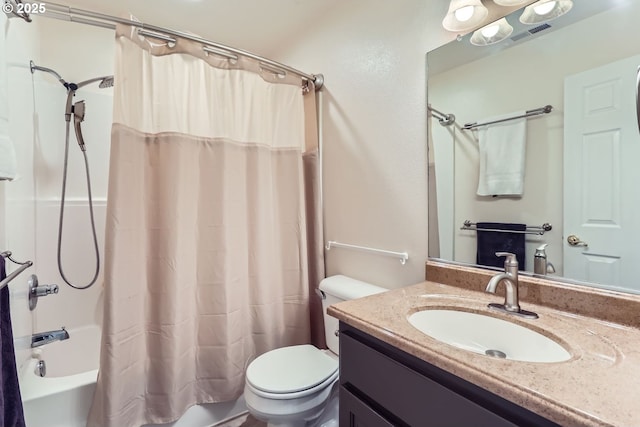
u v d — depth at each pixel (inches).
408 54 55.1
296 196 71.6
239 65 63.6
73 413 48.9
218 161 60.7
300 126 73.5
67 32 74.5
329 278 67.2
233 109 62.8
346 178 68.3
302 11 72.2
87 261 74.4
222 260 60.3
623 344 28.8
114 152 49.6
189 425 58.8
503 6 43.2
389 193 59.2
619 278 34.7
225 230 60.7
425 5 52.3
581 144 37.3
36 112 66.2
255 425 61.8
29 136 57.6
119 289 50.4
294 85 71.9
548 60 39.7
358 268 66.4
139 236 54.1
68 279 72.1
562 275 38.9
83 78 76.2
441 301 41.6
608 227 35.4
